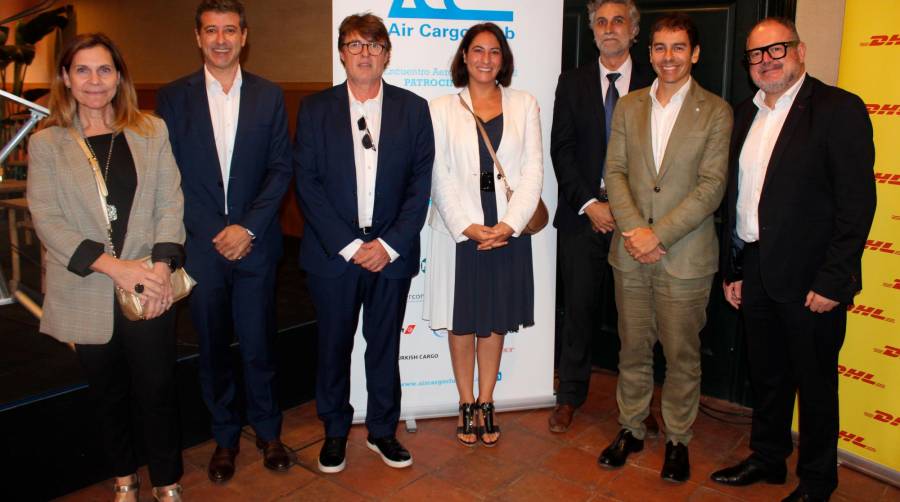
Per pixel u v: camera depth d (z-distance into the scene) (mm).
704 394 3482
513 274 2754
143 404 2217
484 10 2867
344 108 2473
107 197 2055
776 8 2951
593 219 2803
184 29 6816
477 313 2729
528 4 2904
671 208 2512
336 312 2562
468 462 2773
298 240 5895
